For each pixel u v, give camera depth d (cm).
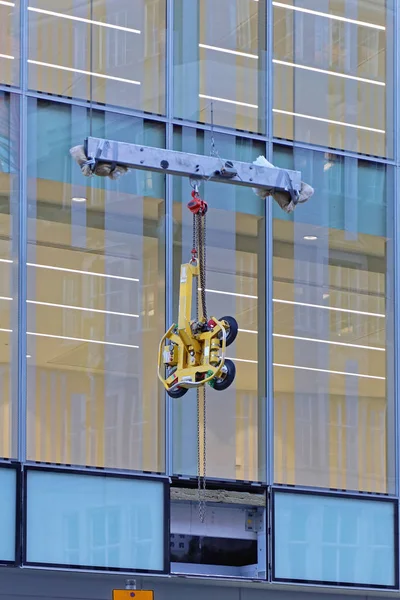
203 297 3206
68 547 3728
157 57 4047
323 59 4269
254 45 4175
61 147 3900
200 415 3934
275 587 4091
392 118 4325
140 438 3859
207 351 3155
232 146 4088
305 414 4075
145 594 3788
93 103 3950
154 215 3991
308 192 3259
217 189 4081
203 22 4125
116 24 4022
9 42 3888
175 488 3888
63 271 3859
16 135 3859
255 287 4075
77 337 3841
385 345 4222
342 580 4034
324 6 4300
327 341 4147
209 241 4041
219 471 3931
